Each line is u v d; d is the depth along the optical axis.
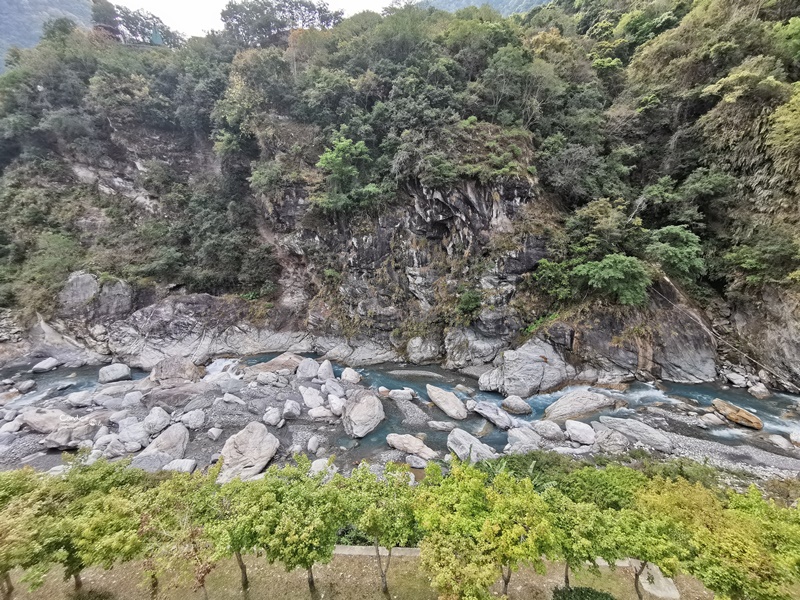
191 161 42.00
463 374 27.92
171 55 44.09
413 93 31.78
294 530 7.86
